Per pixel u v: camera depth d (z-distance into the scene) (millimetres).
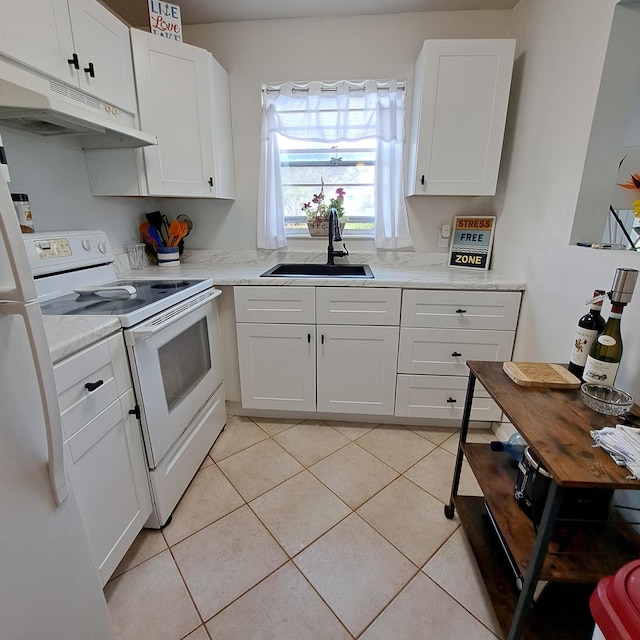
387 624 1075
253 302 1904
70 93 1378
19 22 1146
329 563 1263
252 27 2109
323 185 2369
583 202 1348
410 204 2271
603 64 1222
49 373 684
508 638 925
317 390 2027
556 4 1518
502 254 2014
